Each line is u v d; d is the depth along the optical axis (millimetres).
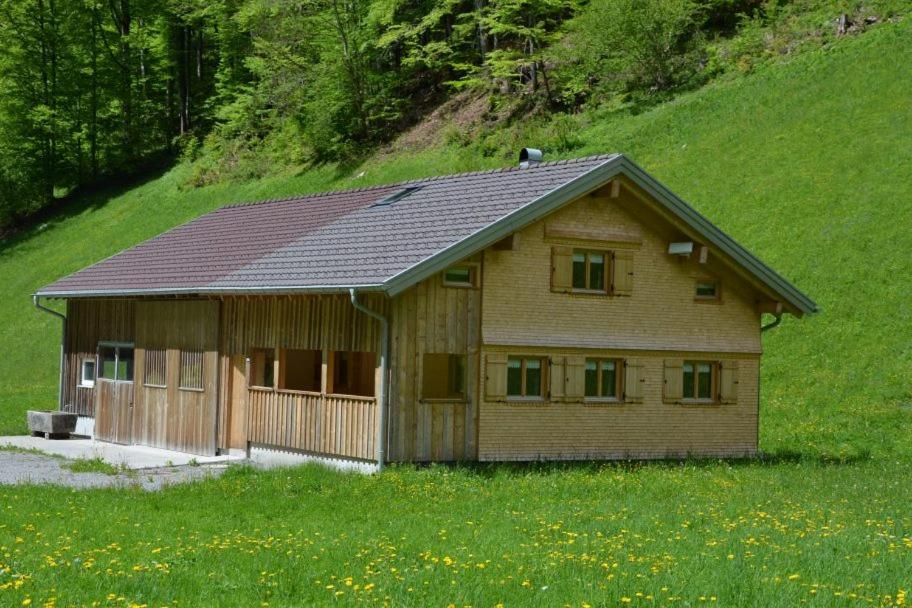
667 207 24000
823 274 33312
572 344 23469
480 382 22312
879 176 35938
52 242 65062
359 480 19578
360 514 16234
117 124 76125
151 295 27109
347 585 10930
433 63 62781
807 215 35969
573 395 23516
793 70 45062
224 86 75938
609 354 24109
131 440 28594
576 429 23594
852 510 16516
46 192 73812
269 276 23484
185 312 26984
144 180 71312
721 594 10289
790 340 31984
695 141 43656
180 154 73500
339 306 22484
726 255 24984
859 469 22484
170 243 31688
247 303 25172
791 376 30656
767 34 49562
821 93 42062
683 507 16641
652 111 48344
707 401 25609
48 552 12812
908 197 34375
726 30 52844
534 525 14883
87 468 22984
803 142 39719
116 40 78125
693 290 25406
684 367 25469
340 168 59031
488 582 10992
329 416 22531
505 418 22672
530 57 54781
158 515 16016
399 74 64812
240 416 25391
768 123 42094
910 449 25438
